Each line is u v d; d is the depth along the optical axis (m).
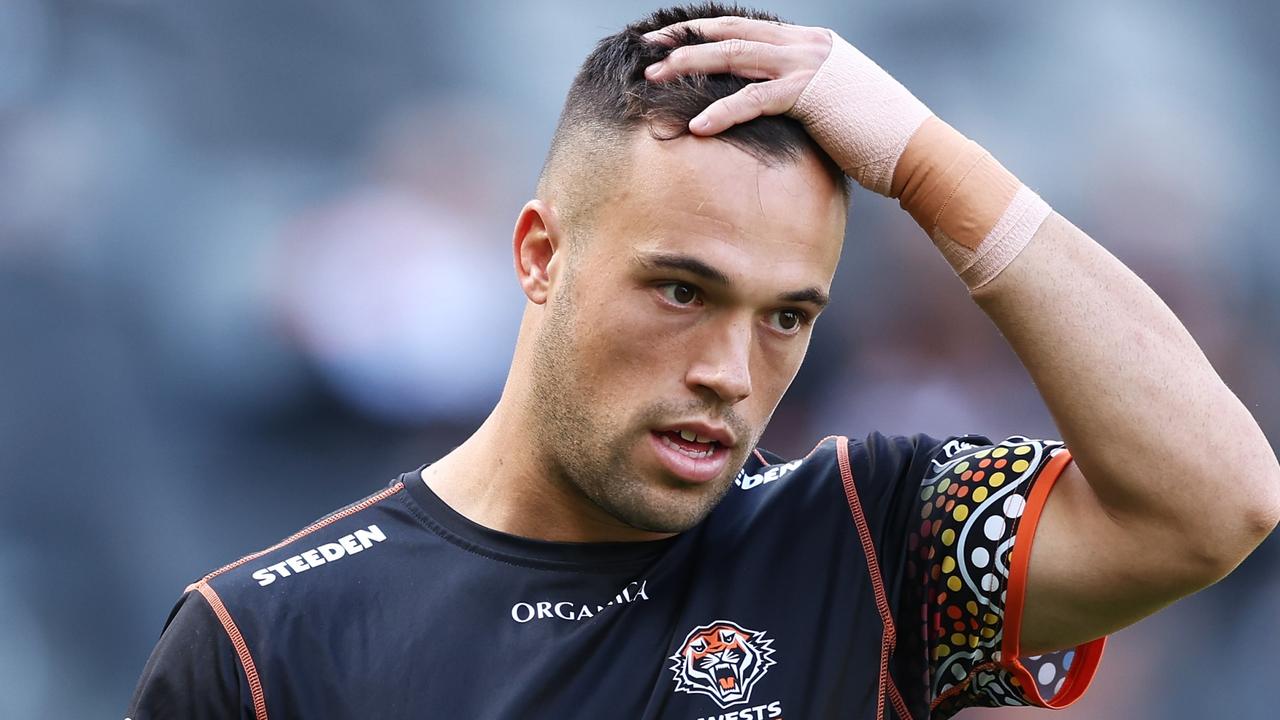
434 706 6.81
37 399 23.62
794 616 7.12
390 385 24.84
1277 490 6.60
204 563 23.33
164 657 6.92
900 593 7.23
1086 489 6.89
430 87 27.66
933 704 7.34
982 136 28.06
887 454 7.62
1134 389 6.53
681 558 7.25
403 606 7.06
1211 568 6.64
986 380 24.34
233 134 26.48
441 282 25.53
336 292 25.14
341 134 27.03
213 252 25.41
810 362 24.64
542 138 27.77
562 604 7.05
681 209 6.46
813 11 27.98
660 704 6.88
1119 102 28.08
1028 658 7.32
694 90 6.66
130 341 24.55
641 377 6.61
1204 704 20.72
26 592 22.19
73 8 25.58
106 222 25.02
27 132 25.11
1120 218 27.61
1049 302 6.63
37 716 21.45
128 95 25.94
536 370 7.02
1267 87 28.28
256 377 24.69
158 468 23.84
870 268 24.81
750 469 7.85
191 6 26.42
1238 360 26.77
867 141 6.75
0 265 24.27
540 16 28.20
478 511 7.33
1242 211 27.67
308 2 27.08
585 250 6.75
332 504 24.11
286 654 6.88
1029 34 28.31
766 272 6.48
